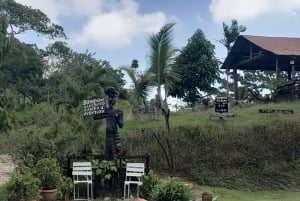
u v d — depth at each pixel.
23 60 46.19
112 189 12.62
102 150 14.80
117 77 32.78
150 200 10.72
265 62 30.33
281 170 15.59
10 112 13.84
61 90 18.83
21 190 10.05
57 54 52.47
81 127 14.54
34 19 53.84
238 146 16.25
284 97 24.00
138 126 18.36
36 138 13.02
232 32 36.44
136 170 12.45
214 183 15.20
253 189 14.83
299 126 16.61
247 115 19.09
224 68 30.77
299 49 25.69
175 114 22.05
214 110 20.72
